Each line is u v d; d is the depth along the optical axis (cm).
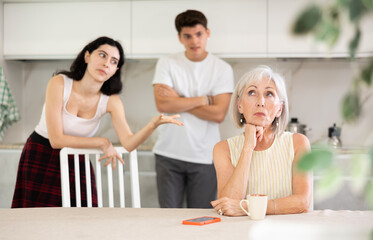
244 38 315
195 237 101
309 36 26
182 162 279
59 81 207
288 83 346
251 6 314
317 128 344
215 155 159
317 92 344
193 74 281
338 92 341
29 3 336
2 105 333
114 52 206
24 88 372
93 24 330
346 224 115
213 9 317
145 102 360
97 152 181
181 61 283
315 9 25
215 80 282
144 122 360
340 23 26
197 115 276
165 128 283
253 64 349
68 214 132
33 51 337
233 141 161
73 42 333
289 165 150
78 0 331
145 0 324
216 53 318
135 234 105
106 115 359
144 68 360
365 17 26
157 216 128
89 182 175
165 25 323
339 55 292
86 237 103
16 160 314
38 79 370
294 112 346
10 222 121
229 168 156
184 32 272
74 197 213
